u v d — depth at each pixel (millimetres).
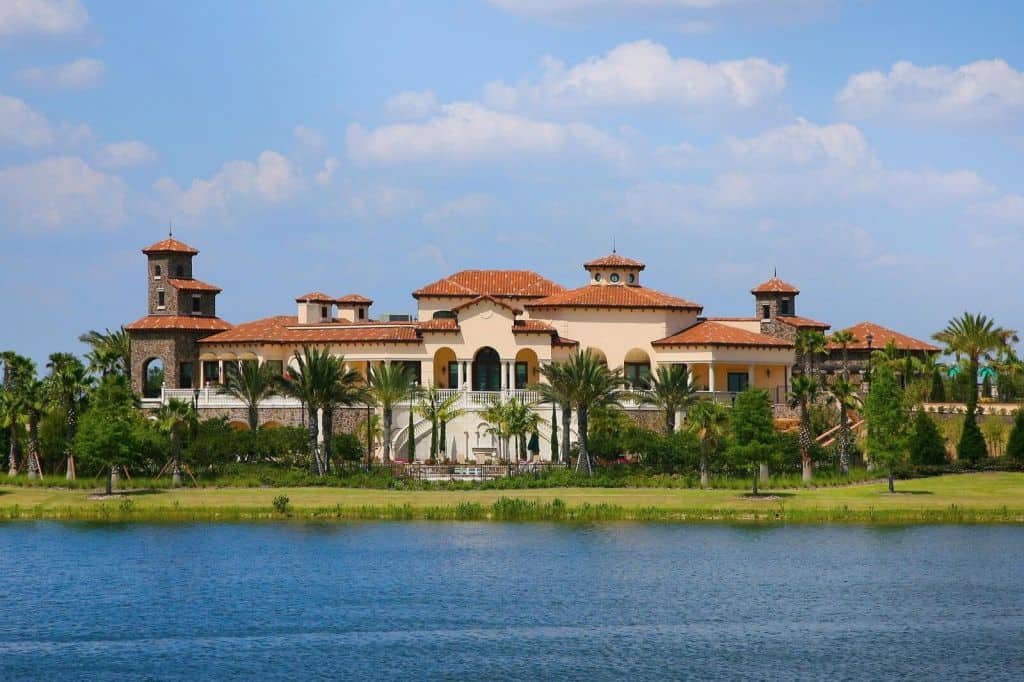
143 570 107188
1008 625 92250
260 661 85000
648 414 148125
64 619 93875
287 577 105062
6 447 151750
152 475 144125
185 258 173250
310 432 140875
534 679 81625
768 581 103250
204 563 109500
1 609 96312
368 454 142250
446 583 103062
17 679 81625
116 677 81875
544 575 105500
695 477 138375
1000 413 153500
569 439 140250
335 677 82000
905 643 88438
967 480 140250
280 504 126625
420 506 127125
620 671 83000
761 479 138500
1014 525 122188
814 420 150875
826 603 97500
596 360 140500
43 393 147625
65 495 136250
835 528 121312
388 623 92938
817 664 84250
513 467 140875
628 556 111125
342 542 116250
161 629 91562
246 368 149750
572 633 90750
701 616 94688
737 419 130000
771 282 183375
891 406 131875
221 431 144875
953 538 117062
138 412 144875
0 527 123688
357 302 179375
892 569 106500
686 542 115938
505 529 121250
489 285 175125
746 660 85125
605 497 130750
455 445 146125
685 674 82562
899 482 139625
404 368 152625
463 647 87750
